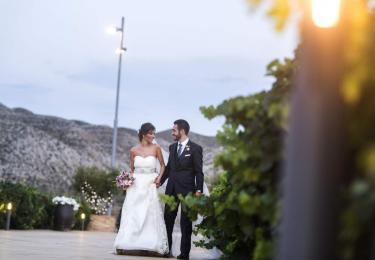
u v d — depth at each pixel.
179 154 7.92
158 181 8.60
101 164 58.28
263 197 2.59
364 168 1.55
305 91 1.75
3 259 6.49
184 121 8.02
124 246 8.38
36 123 63.97
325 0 1.73
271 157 2.57
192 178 7.84
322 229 1.69
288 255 1.75
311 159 1.71
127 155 65.19
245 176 2.63
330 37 1.74
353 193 1.47
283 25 1.73
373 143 1.50
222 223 3.57
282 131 2.48
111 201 24.20
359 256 1.65
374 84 1.55
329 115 1.71
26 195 14.76
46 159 51.34
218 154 2.75
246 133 2.80
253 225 3.23
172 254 8.58
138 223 8.48
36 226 15.57
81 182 26.08
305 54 1.79
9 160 49.28
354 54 1.63
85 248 9.21
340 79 1.71
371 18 1.80
